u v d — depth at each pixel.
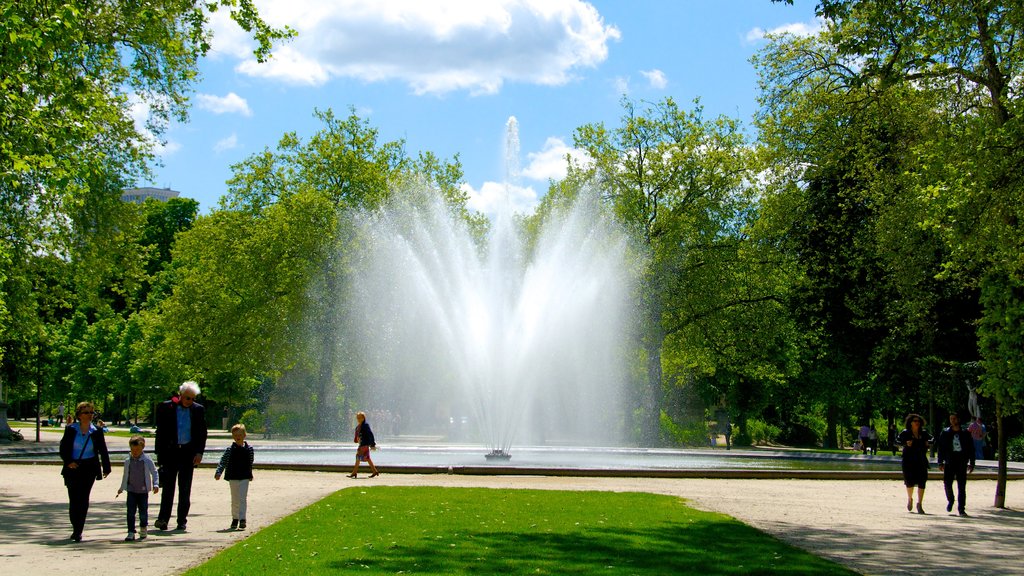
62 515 15.35
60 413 73.44
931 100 24.94
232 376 63.31
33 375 47.94
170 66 26.12
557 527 13.55
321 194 49.09
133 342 67.62
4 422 48.28
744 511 16.92
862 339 42.09
